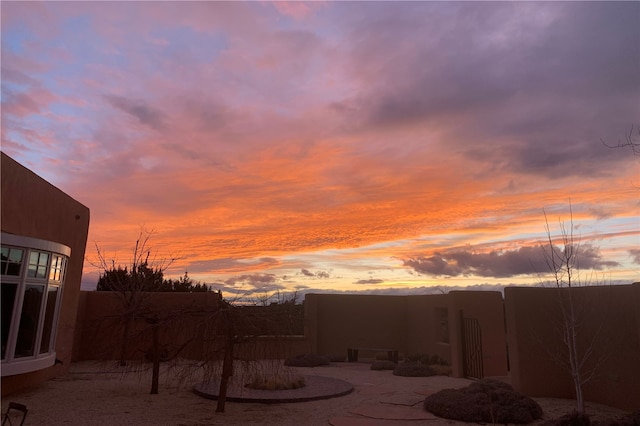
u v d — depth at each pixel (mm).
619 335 10234
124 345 13766
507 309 12195
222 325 9680
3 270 9977
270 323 10023
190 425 8523
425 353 19250
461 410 9008
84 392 11742
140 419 8930
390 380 14406
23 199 11023
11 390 11211
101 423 8586
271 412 9656
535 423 8867
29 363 10570
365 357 21203
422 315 19797
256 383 11953
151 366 15477
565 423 7746
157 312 12250
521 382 11547
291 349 20266
